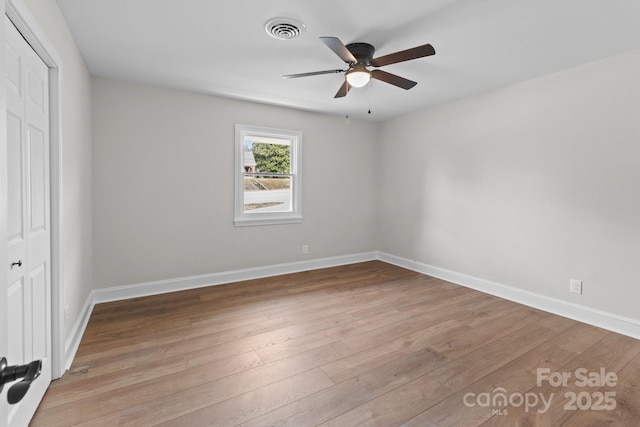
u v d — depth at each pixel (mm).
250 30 2254
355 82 2439
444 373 2031
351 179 4887
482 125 3609
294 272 4406
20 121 1436
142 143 3338
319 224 4617
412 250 4594
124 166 3260
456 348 2348
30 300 1570
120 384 1884
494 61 2740
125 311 2977
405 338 2500
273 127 4129
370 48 2422
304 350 2305
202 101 3643
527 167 3213
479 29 2219
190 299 3314
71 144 2217
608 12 1997
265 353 2258
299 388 1868
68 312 2127
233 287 3727
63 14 2023
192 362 2131
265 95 3682
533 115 3146
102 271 3199
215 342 2410
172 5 1958
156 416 1629
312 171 4508
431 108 4211
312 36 2330
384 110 4348
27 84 1518
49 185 1825
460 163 3871
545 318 2896
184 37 2352
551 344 2414
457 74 3033
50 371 1872
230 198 3879
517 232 3316
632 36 2289
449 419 1631
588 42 2389
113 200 3221
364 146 4996
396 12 2023
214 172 3756
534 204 3168
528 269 3234
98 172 3135
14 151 1377
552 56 2635
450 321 2824
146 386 1869
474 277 3752
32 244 1586
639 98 2482
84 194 2717
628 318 2576
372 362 2152
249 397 1783
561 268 2980
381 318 2881
